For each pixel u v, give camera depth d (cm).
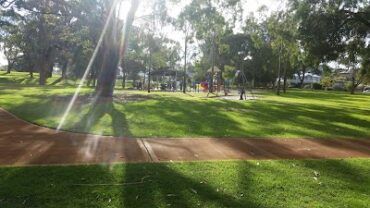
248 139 1045
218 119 1437
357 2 2470
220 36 3947
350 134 1238
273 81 7400
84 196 527
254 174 667
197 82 6147
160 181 600
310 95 4634
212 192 562
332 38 2480
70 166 664
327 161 799
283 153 877
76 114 1403
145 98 2370
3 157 725
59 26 4078
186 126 1208
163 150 848
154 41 3866
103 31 2362
